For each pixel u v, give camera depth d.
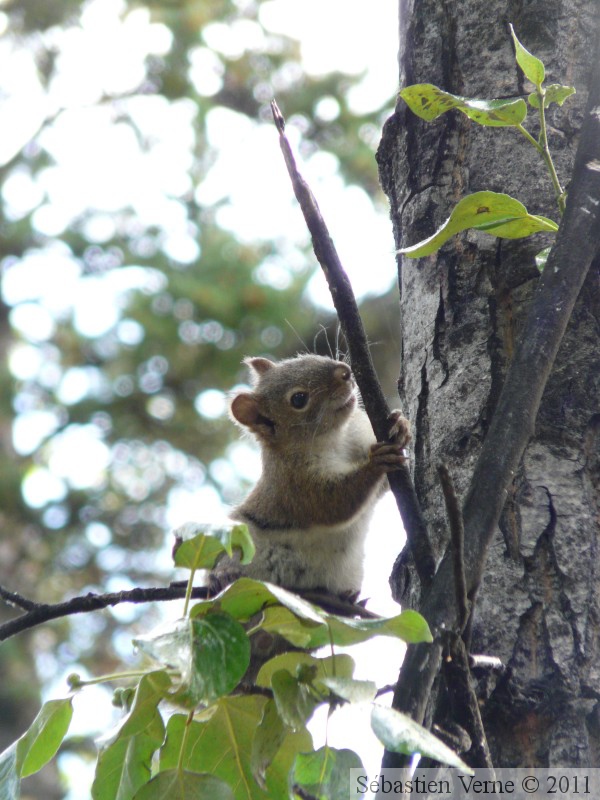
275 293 27.33
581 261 6.41
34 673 28.02
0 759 5.84
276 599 5.38
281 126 6.55
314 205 6.46
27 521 29.94
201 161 30.22
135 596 7.25
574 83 7.96
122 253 29.39
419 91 6.61
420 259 8.05
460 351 7.60
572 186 6.70
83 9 32.62
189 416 29.64
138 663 6.20
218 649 5.02
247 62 30.53
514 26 8.18
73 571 29.53
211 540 5.41
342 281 6.45
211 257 27.86
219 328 27.98
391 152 8.62
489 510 5.70
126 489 30.22
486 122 6.75
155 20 30.44
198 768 5.84
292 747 5.68
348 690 4.90
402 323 8.27
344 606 7.35
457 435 7.37
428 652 5.26
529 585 6.59
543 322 6.23
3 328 32.03
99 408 29.89
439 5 8.48
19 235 31.81
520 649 6.41
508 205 6.44
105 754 5.72
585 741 6.10
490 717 6.23
